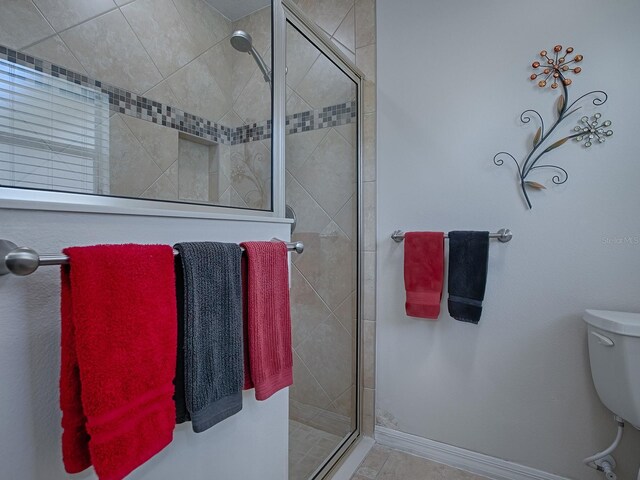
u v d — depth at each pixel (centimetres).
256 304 68
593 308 113
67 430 41
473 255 122
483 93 129
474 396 132
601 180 111
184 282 54
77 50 86
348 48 158
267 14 103
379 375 153
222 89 108
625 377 93
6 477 41
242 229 75
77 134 82
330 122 139
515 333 125
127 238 53
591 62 112
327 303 143
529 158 121
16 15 75
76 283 40
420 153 142
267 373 70
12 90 72
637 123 106
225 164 106
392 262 149
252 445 76
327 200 141
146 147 97
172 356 51
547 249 119
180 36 110
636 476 107
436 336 139
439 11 136
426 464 137
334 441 144
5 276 40
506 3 124
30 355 42
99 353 42
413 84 142
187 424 61
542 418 121
